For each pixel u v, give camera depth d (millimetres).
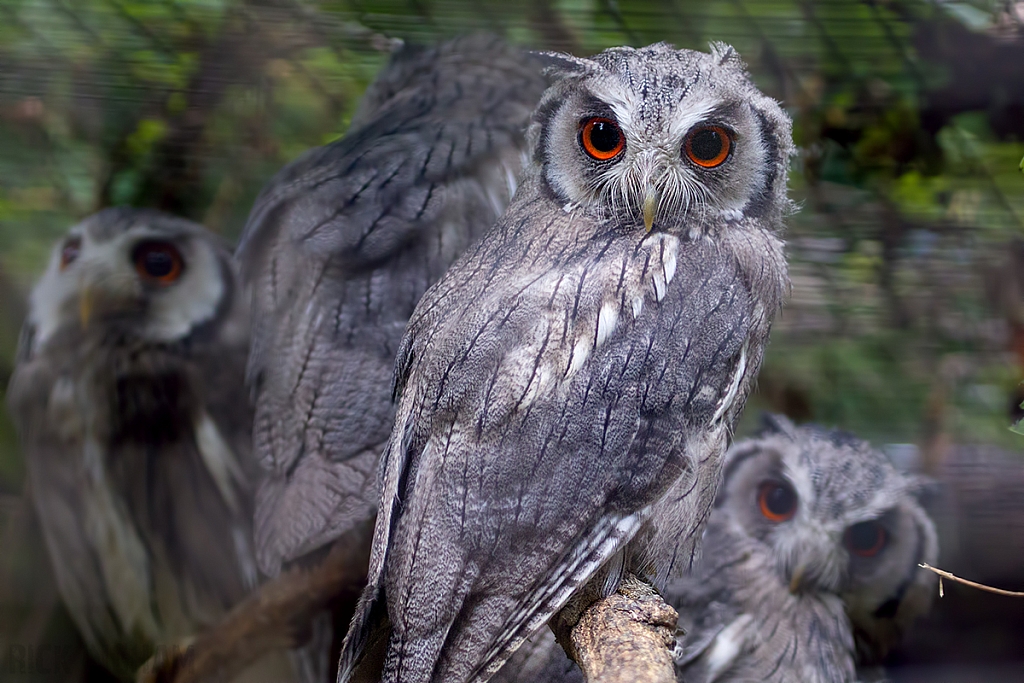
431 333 1413
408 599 1387
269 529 1531
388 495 1401
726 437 1429
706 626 1604
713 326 1414
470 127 1589
